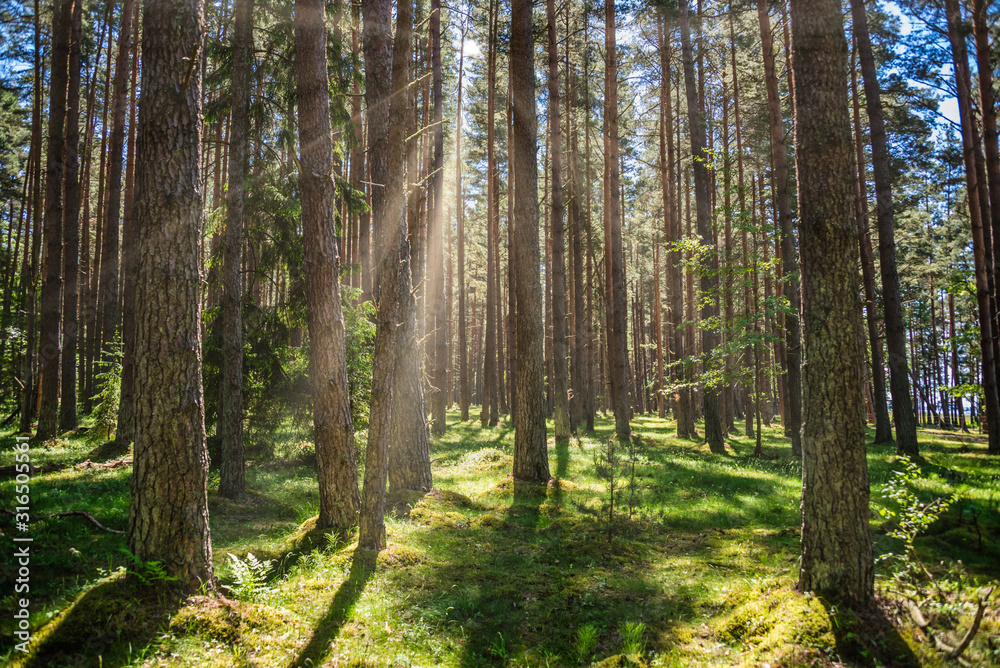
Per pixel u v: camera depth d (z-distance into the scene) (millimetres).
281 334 14000
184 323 5117
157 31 5129
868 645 4441
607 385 45219
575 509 9641
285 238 13883
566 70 25141
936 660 4258
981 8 16422
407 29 6883
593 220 31172
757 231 13922
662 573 6617
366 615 5273
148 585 4793
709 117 24078
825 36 5199
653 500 10180
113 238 17891
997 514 7934
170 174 5098
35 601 5195
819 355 5098
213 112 12133
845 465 4957
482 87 29656
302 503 10070
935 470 12766
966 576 5691
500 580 6332
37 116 20156
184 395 5062
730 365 14914
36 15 20047
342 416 7898
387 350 6887
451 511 9148
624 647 4785
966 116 17250
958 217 26844
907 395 15672
